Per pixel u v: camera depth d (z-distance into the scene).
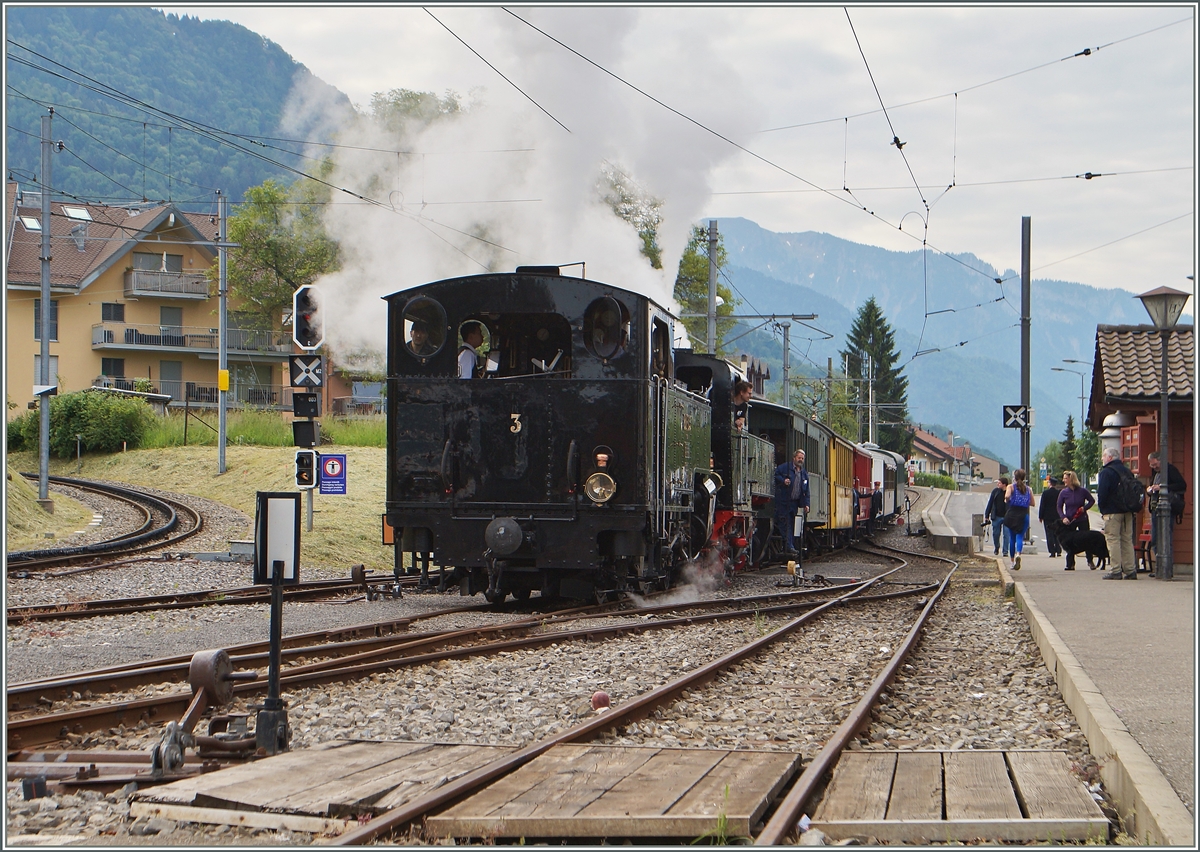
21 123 186.62
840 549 33.12
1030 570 19.91
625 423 12.41
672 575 16.20
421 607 13.34
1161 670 7.85
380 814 4.70
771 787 5.00
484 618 12.34
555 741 5.83
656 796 4.82
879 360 116.75
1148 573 17.39
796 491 22.52
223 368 31.84
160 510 25.69
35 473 31.28
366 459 32.56
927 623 13.12
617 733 6.54
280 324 53.34
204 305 53.59
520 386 12.64
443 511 12.74
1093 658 8.42
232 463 33.00
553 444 12.54
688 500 15.13
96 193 171.50
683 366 17.19
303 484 14.99
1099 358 16.69
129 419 37.91
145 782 5.23
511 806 4.67
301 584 15.62
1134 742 5.56
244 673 6.51
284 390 53.00
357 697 7.57
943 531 45.81
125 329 51.31
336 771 5.32
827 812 4.80
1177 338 16.50
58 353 50.50
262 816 4.67
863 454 38.22
